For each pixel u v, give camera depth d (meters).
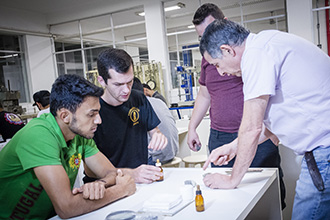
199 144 2.39
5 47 7.35
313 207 1.21
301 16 5.54
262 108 1.22
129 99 1.82
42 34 7.91
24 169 1.20
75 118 1.23
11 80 7.42
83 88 1.21
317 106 1.20
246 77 1.22
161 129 2.66
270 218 1.60
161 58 6.76
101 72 1.57
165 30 6.83
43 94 3.64
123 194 1.38
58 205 1.18
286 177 2.40
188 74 5.98
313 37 5.55
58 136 1.31
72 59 8.67
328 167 1.18
